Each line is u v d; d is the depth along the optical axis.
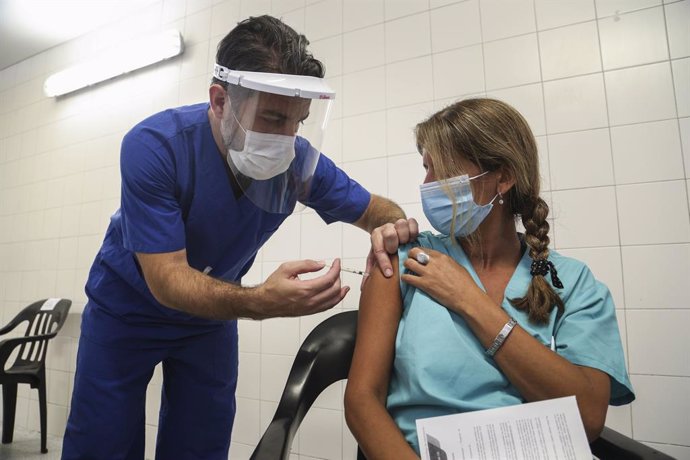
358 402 0.76
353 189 1.38
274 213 1.21
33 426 2.79
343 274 1.99
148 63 2.68
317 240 2.07
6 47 3.26
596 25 1.68
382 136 2.00
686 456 1.41
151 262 0.98
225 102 0.98
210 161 1.12
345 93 2.10
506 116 0.87
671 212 1.51
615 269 1.56
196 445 1.39
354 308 1.96
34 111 3.28
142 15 2.81
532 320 0.80
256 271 2.21
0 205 3.35
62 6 2.79
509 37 1.80
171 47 2.55
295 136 1.00
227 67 0.97
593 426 0.69
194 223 1.16
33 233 3.10
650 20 1.60
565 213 1.65
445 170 0.87
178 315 1.24
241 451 2.10
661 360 1.47
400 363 0.81
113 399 1.22
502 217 0.91
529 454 0.62
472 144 0.85
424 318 0.81
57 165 3.07
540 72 1.74
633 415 1.49
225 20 2.48
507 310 0.82
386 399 0.82
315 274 2.03
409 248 0.95
